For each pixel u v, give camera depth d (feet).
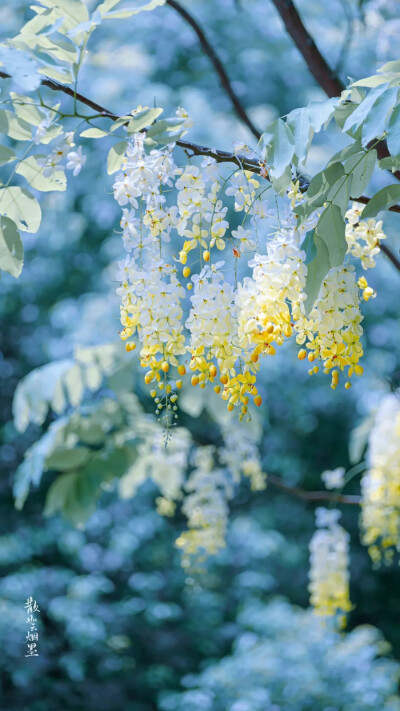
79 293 24.14
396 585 31.68
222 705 23.56
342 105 4.95
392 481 11.05
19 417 11.43
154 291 4.74
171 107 19.49
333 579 11.73
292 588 30.91
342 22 17.69
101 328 21.99
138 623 28.37
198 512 12.51
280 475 31.37
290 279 4.66
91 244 23.06
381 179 18.70
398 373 11.81
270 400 25.58
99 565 28.76
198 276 4.71
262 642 25.82
